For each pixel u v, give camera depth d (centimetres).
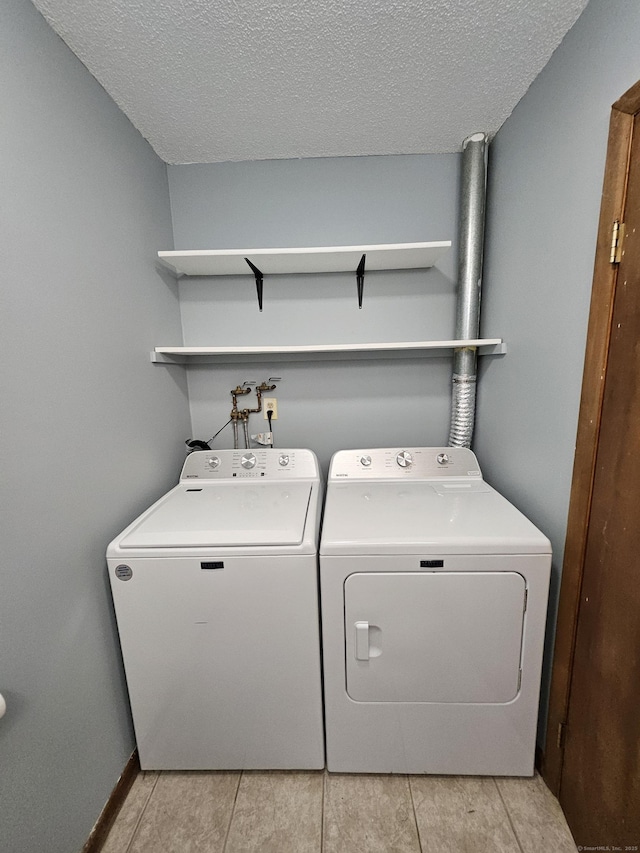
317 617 111
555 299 111
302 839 106
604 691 90
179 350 147
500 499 135
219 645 113
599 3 89
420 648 110
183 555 108
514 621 107
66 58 100
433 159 162
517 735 115
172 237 168
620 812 85
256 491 150
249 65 110
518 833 106
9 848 78
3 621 78
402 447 171
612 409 87
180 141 148
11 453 80
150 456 145
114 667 116
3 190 79
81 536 103
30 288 86
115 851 105
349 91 122
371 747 118
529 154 124
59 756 93
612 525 87
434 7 94
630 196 81
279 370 182
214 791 119
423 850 103
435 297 173
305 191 165
